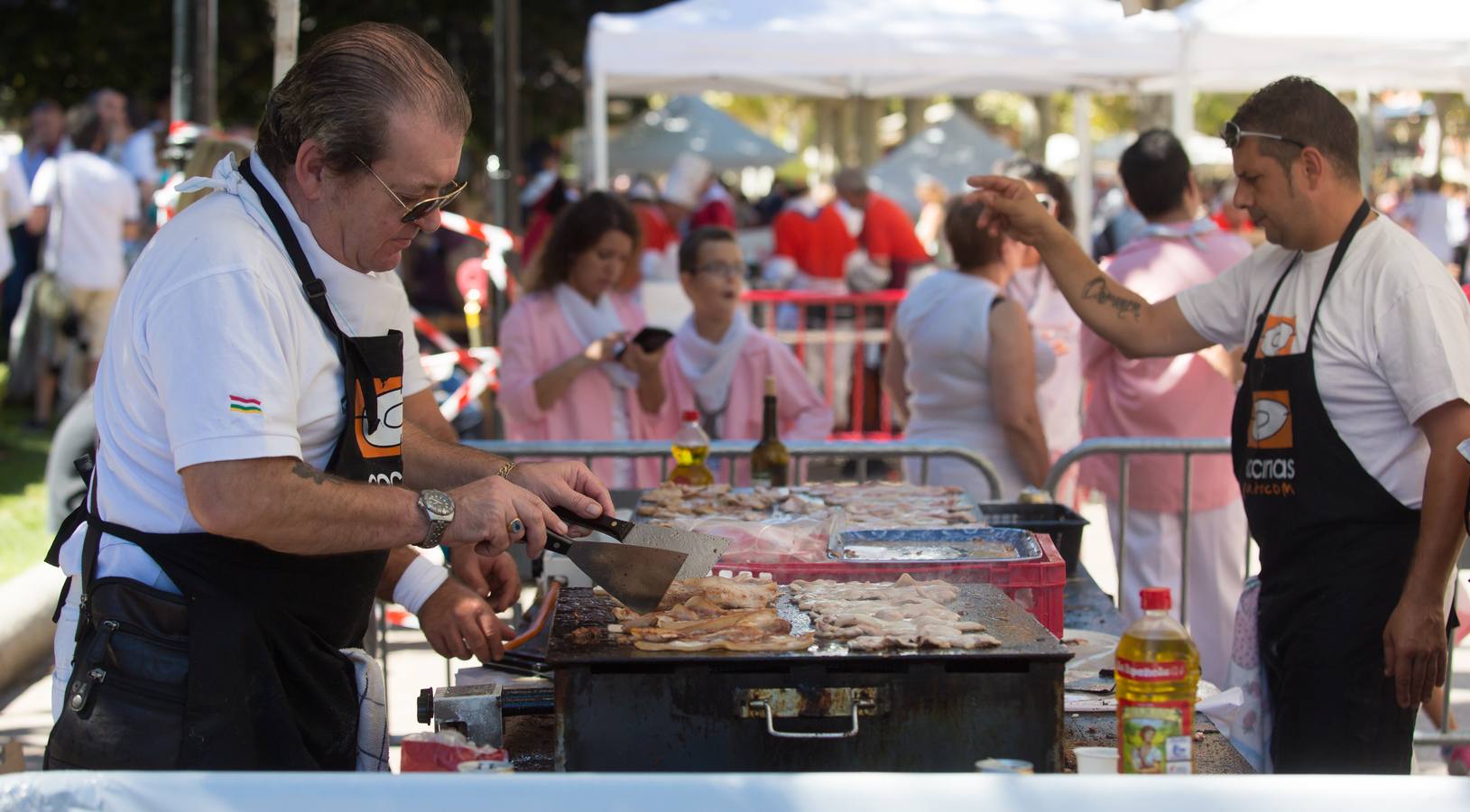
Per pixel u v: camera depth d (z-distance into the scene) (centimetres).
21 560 645
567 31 1916
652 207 1156
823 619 200
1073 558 313
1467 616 350
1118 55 881
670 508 300
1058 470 418
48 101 1135
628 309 542
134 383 193
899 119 2794
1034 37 876
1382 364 267
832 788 141
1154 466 434
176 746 193
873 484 341
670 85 1129
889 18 883
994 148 1603
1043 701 181
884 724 182
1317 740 279
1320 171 273
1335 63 966
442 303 1116
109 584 196
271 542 185
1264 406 285
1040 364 477
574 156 2612
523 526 199
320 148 187
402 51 191
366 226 194
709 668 182
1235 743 303
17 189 1038
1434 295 263
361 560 211
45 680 518
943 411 469
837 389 963
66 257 982
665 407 521
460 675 252
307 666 206
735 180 2594
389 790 142
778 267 1102
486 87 1873
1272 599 288
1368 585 272
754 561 245
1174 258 428
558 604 214
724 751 182
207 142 394
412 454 234
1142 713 175
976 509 306
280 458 183
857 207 1241
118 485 199
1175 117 894
